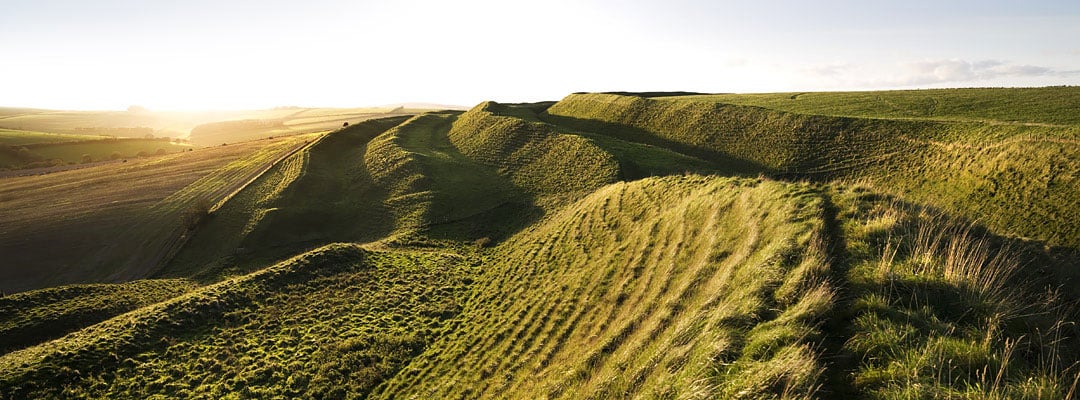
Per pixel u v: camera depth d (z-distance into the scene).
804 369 7.83
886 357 7.98
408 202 57.94
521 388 16.48
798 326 9.24
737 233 17.73
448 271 36.34
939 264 10.81
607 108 97.50
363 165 74.38
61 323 31.72
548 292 25.73
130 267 54.28
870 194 16.34
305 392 21.16
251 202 63.50
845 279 10.86
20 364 21.62
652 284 18.83
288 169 75.88
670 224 24.19
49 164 125.38
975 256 11.02
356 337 25.55
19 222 68.25
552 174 60.53
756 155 63.25
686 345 10.68
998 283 10.30
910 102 75.81
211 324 27.11
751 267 13.09
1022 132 45.72
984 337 8.22
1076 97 63.72
